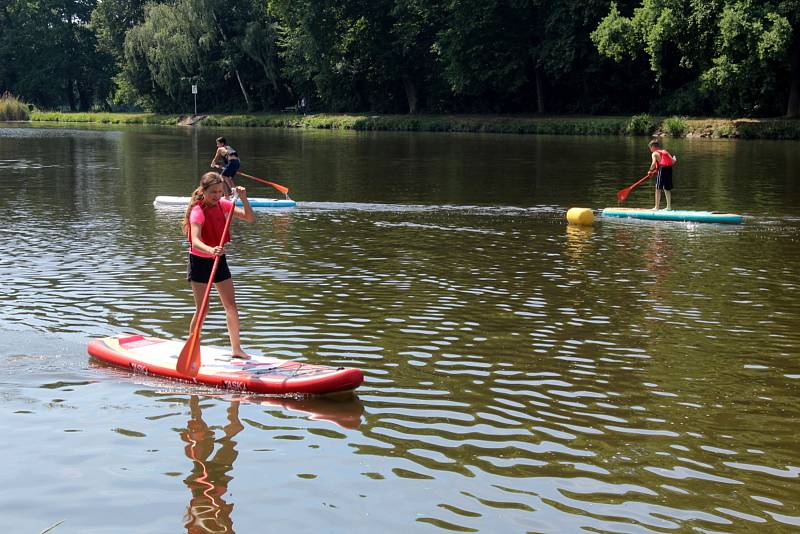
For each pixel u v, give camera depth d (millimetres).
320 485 5293
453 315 9211
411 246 13344
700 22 38094
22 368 7355
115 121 69750
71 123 67312
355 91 62625
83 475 5387
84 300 9703
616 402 6742
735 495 5234
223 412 6457
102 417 6312
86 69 87500
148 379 7148
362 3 56375
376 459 5672
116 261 11891
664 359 7801
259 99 70000
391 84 61094
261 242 13562
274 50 64688
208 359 7340
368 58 59562
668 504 5113
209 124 62906
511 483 5359
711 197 19188
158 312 9219
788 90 42719
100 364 7516
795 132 38188
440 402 6703
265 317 9031
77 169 25969
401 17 54469
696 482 5402
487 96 56406
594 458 5730
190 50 66000
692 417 6453
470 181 22656
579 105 52562
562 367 7562
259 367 7133
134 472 5434
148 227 14867
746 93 40406
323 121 56188
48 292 10047
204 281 7340
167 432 6062
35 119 75000
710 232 14750
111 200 18547
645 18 41062
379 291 10258
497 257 12500
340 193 20078
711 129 40344
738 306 9703
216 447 5828
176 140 41875
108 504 5031
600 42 42469
